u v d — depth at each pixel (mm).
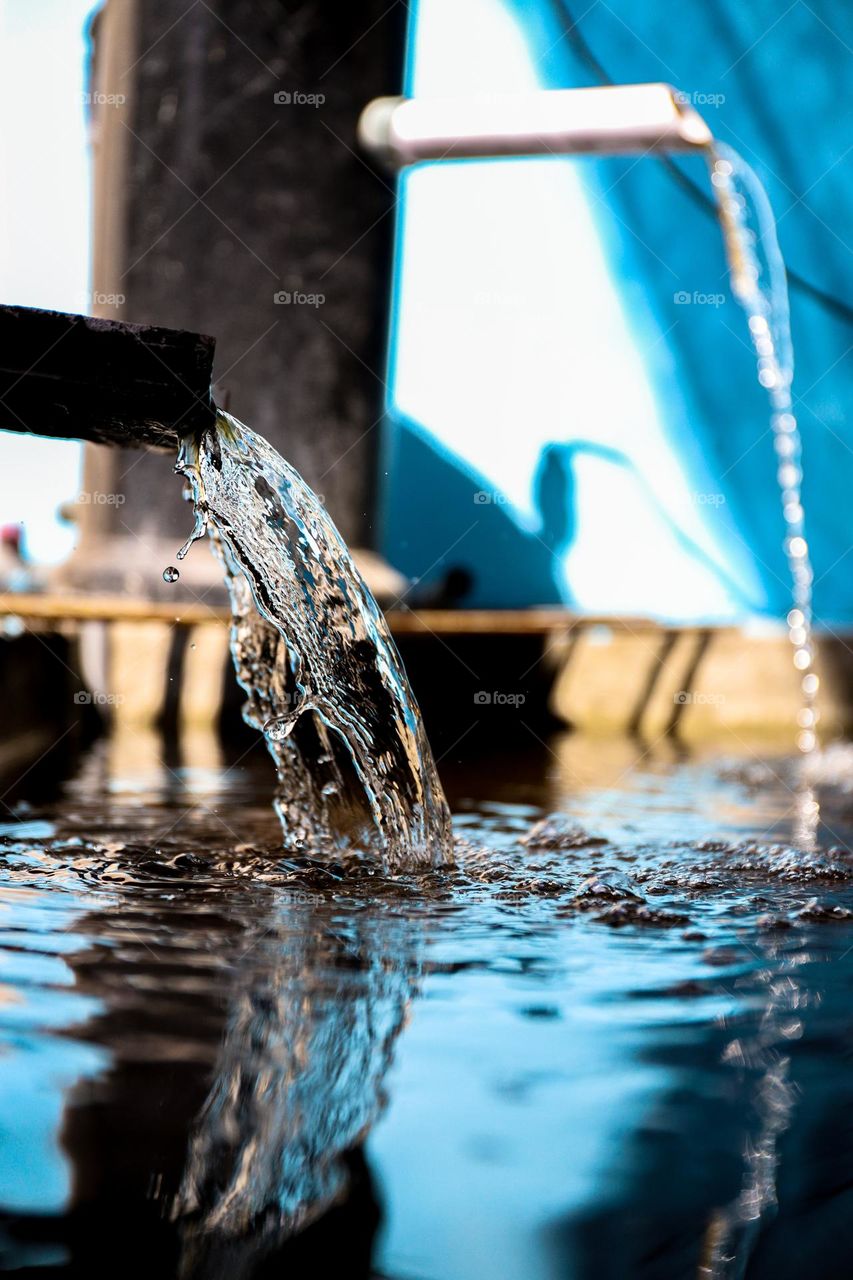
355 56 4859
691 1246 790
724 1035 1192
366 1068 1079
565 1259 774
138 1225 805
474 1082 1051
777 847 2350
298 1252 776
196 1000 1256
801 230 8609
